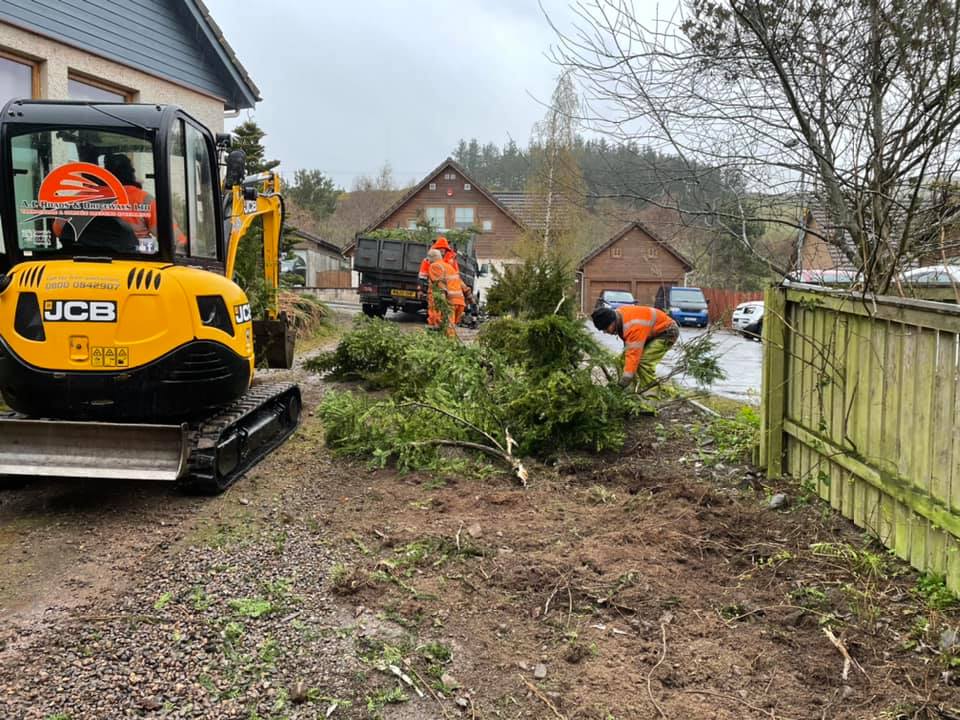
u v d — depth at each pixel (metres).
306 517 5.36
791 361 5.85
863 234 5.06
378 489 5.98
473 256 28.34
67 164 5.46
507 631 3.74
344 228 75.56
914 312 4.11
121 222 5.50
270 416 7.18
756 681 3.32
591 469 6.55
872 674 3.33
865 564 4.31
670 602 3.98
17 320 5.27
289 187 67.56
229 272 7.34
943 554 3.96
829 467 5.30
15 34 10.17
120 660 3.46
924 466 4.08
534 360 8.04
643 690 3.25
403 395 8.62
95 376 5.27
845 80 5.18
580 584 4.16
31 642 3.60
